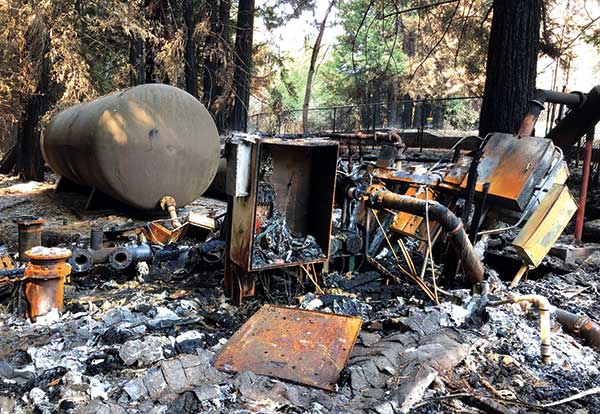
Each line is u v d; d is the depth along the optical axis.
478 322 4.09
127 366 3.24
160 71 13.66
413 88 22.41
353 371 3.06
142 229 6.62
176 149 8.33
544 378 3.27
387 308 4.62
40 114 13.94
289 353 3.36
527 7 7.38
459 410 2.77
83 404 2.66
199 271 5.61
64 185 11.33
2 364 3.12
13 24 11.59
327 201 4.97
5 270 4.24
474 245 5.22
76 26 12.88
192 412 2.63
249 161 4.39
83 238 7.08
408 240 6.35
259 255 4.66
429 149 15.14
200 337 3.73
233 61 15.64
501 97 7.57
